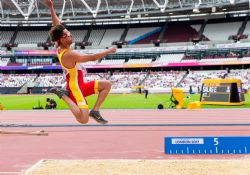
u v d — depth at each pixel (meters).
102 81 6.75
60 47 6.55
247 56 79.88
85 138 16.38
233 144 11.64
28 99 58.75
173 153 11.91
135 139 15.79
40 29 99.12
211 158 10.79
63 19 93.56
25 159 11.42
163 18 92.38
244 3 76.19
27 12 90.19
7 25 98.19
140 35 94.12
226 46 82.44
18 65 93.62
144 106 41.88
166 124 22.09
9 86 88.94
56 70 97.19
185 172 8.47
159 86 79.81
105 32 96.94
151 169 8.83
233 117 27.44
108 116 30.00
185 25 92.81
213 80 40.81
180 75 82.38
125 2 87.94
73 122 25.47
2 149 13.50
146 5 86.88
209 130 18.75
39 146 14.19
